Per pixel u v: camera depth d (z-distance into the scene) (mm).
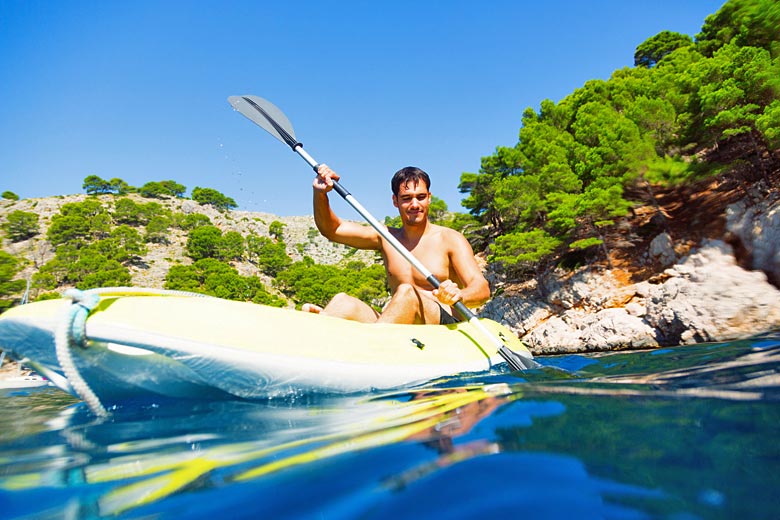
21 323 1616
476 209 33281
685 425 990
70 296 1615
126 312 1702
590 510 646
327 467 921
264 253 89000
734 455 792
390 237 2986
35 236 74000
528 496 707
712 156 17609
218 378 1740
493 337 2672
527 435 1011
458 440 1024
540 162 25812
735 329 3566
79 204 85250
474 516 656
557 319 18922
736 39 17719
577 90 30516
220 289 64812
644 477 736
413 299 2906
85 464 1095
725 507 613
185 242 87312
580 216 21781
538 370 2377
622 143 18875
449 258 3271
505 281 26422
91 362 1633
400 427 1210
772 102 14734
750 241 5109
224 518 726
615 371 2088
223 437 1267
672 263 16688
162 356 1696
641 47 38281
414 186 3221
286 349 1878
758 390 1296
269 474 911
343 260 100625
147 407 1821
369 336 2316
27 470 1069
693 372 1746
